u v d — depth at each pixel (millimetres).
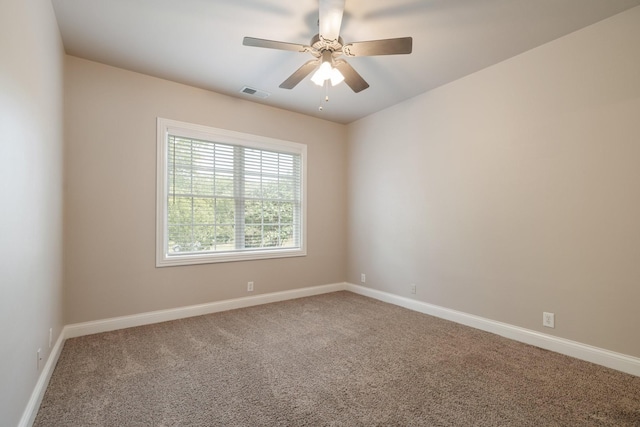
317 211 4488
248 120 3832
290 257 4203
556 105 2525
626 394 1911
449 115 3334
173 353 2475
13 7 1354
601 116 2295
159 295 3230
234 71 3100
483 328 3012
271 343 2686
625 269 2186
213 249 3652
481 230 3045
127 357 2395
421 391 1946
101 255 2928
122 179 3035
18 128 1427
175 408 1761
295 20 2314
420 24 2332
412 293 3732
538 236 2635
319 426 1618
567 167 2465
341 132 4738
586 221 2365
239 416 1693
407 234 3807
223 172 3730
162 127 3248
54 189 2258
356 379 2092
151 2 2115
